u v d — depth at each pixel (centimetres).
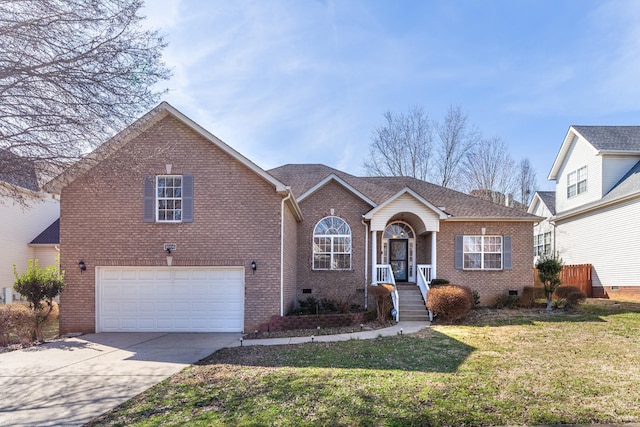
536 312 1622
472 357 907
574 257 2416
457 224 1941
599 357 899
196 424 545
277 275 1368
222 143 1373
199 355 1002
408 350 986
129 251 1367
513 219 1905
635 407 595
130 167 937
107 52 730
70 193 1377
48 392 721
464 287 1594
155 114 1362
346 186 1842
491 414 565
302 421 546
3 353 1058
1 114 690
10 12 657
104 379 797
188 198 1382
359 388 679
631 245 1880
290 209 1590
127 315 1367
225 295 1370
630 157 2130
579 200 2359
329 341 1138
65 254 1365
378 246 1888
